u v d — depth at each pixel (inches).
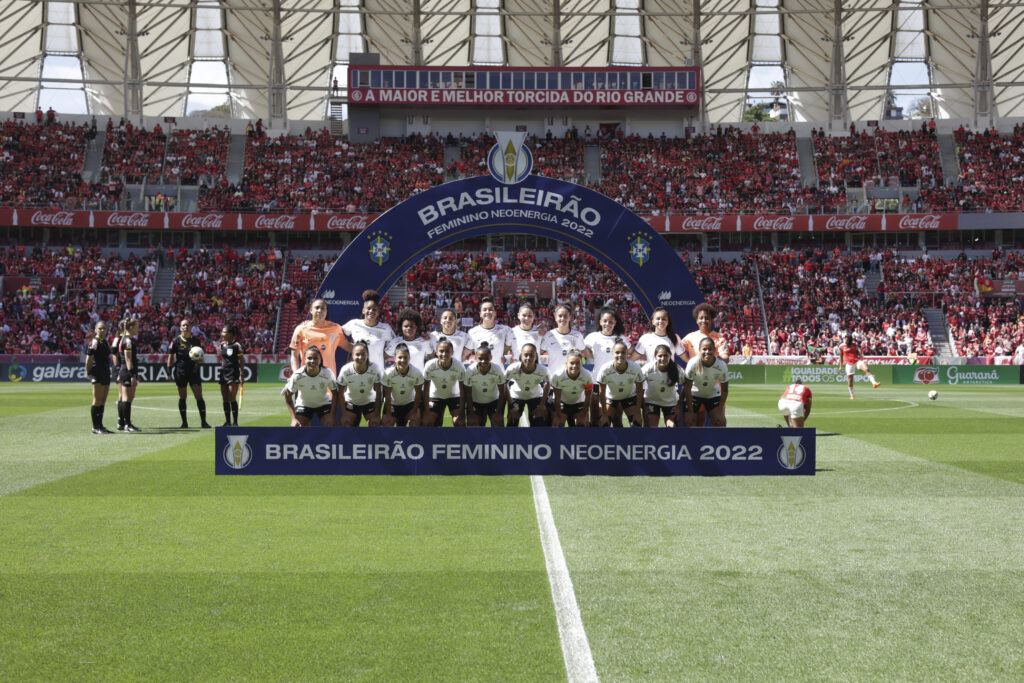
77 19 1994.3
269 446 397.1
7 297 1572.3
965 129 2000.5
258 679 170.9
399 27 2016.5
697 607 213.9
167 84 1955.0
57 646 188.7
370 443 395.2
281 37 1962.4
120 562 255.6
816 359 1456.7
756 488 375.9
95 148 1910.7
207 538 285.3
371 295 483.8
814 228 1784.0
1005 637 194.4
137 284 1670.8
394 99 1939.0
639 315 1653.5
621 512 325.7
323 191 1881.2
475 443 396.5
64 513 325.7
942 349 1585.9
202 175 1887.3
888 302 1678.2
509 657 181.6
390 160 1955.0
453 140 2000.5
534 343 463.5
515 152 530.6
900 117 2237.9
